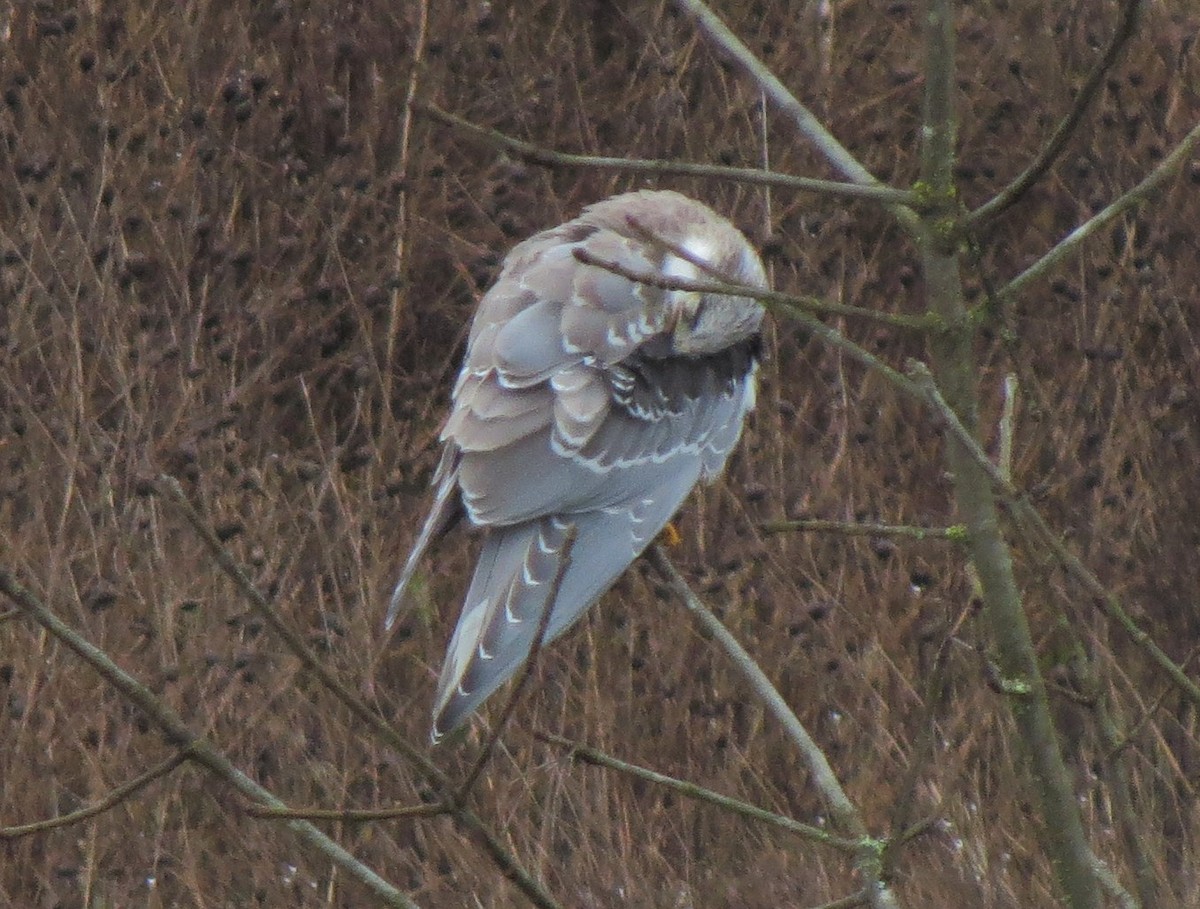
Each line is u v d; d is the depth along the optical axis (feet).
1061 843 15.89
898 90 50.01
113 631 38.24
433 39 49.60
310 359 46.96
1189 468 44.47
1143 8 14.73
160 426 42.06
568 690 39.01
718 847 38.27
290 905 35.60
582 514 24.67
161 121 47.80
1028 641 16.19
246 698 37.65
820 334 15.21
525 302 26.00
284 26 51.13
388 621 22.24
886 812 37.58
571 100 52.08
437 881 35.88
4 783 36.60
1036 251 49.34
